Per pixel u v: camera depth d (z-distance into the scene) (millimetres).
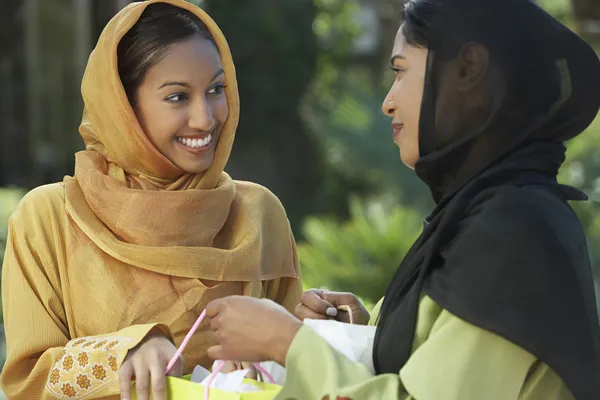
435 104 2197
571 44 2223
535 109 2170
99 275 2645
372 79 16984
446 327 2037
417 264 2207
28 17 13773
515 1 2199
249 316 2184
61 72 13828
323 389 2068
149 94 2705
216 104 2777
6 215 7055
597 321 2121
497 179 2160
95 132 2836
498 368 1998
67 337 2658
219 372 2410
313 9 17016
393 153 13039
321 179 16328
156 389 2305
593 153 9367
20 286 2635
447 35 2172
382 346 2191
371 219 8180
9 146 13875
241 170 16312
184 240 2738
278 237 3023
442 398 1966
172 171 2787
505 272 2002
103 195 2707
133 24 2707
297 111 16625
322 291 2721
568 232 2076
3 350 5551
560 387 2113
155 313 2658
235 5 16438
